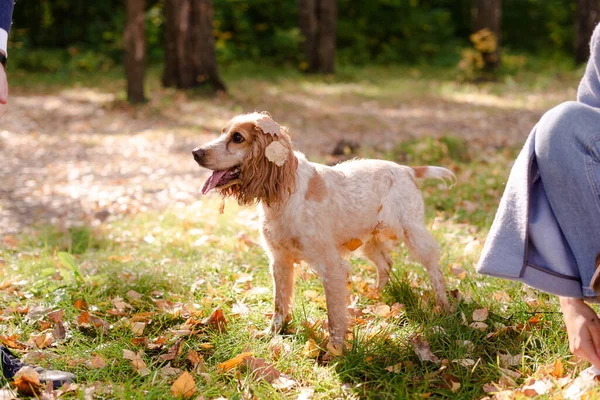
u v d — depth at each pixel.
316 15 22.09
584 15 21.70
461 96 16.92
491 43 19.03
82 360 3.36
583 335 2.49
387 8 27.59
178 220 6.58
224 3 24.58
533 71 22.38
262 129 3.43
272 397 3.02
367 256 4.49
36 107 14.28
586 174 2.32
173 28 15.99
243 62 23.95
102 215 7.05
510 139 10.97
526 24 29.03
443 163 8.59
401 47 27.11
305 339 3.70
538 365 3.21
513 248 2.46
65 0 23.58
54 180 8.76
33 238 6.07
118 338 3.71
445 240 5.44
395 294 4.27
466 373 3.23
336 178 3.82
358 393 3.10
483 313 3.82
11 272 4.78
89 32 23.47
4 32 2.82
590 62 2.51
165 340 3.67
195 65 16.02
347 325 3.63
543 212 2.46
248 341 3.65
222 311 4.04
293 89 18.34
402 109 14.98
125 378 3.22
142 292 4.47
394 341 3.58
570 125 2.38
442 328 3.65
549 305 3.90
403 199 4.10
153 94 15.52
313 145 10.83
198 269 4.89
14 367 3.13
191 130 12.06
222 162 3.43
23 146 10.75
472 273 4.58
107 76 20.19
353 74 22.16
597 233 2.33
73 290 4.42
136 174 9.09
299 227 3.57
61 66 20.88
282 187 3.46
